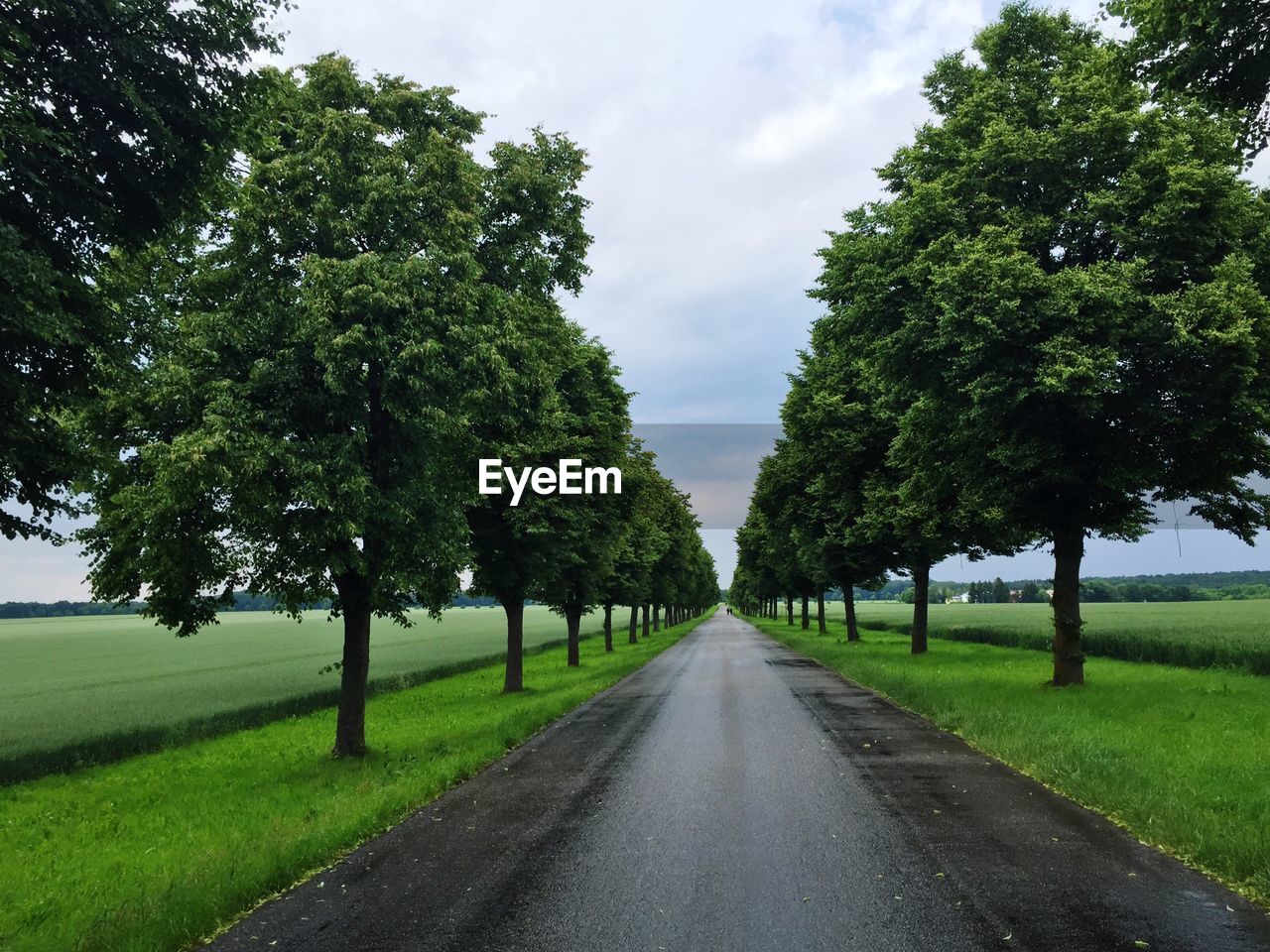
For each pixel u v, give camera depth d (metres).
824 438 29.70
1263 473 16.58
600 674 25.50
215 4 8.45
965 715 13.10
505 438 15.75
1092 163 15.71
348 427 12.48
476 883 6.10
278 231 12.46
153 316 11.16
